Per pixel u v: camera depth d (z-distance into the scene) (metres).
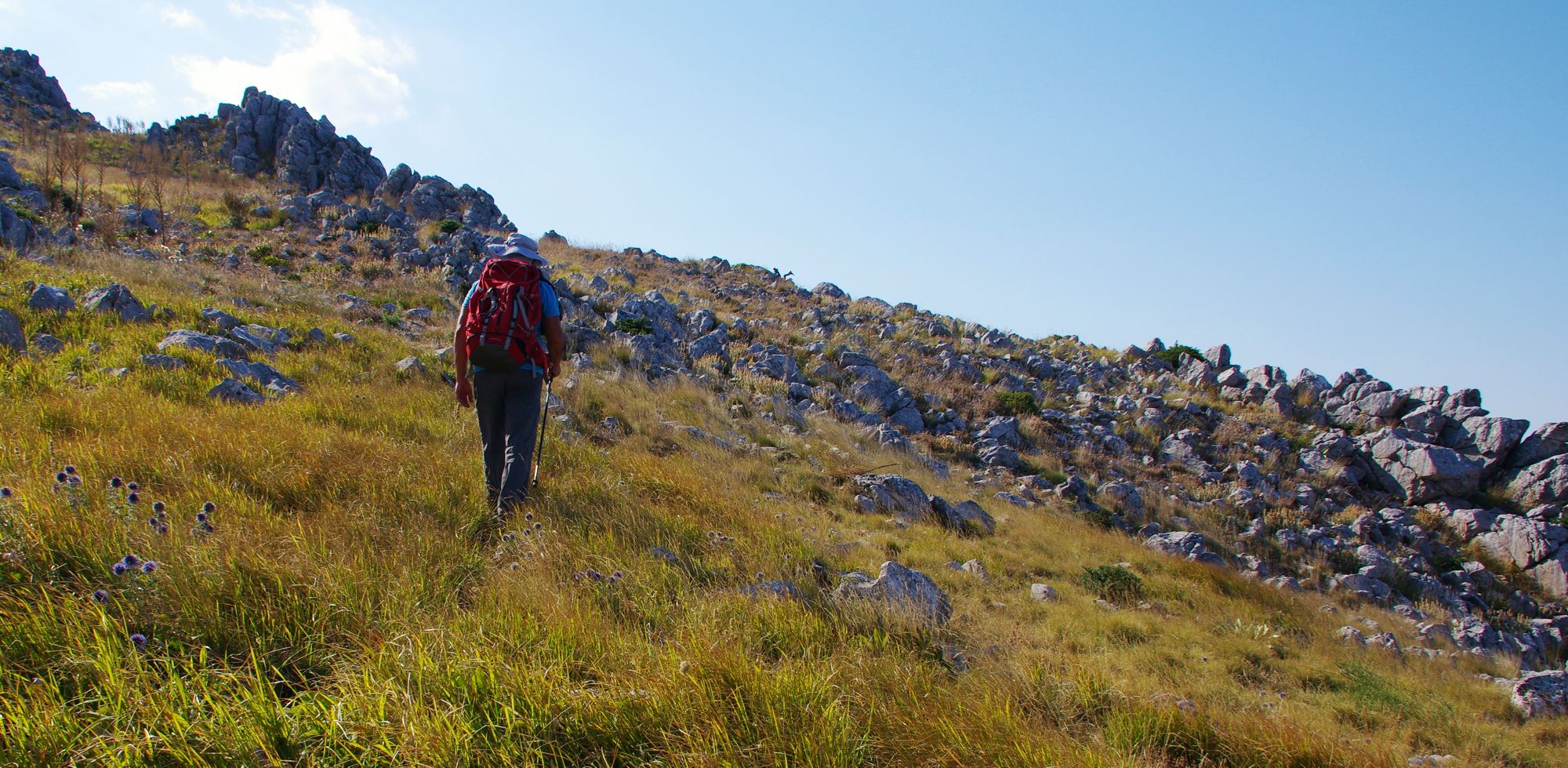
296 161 36.38
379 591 3.40
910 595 5.23
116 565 2.88
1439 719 6.88
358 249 20.83
